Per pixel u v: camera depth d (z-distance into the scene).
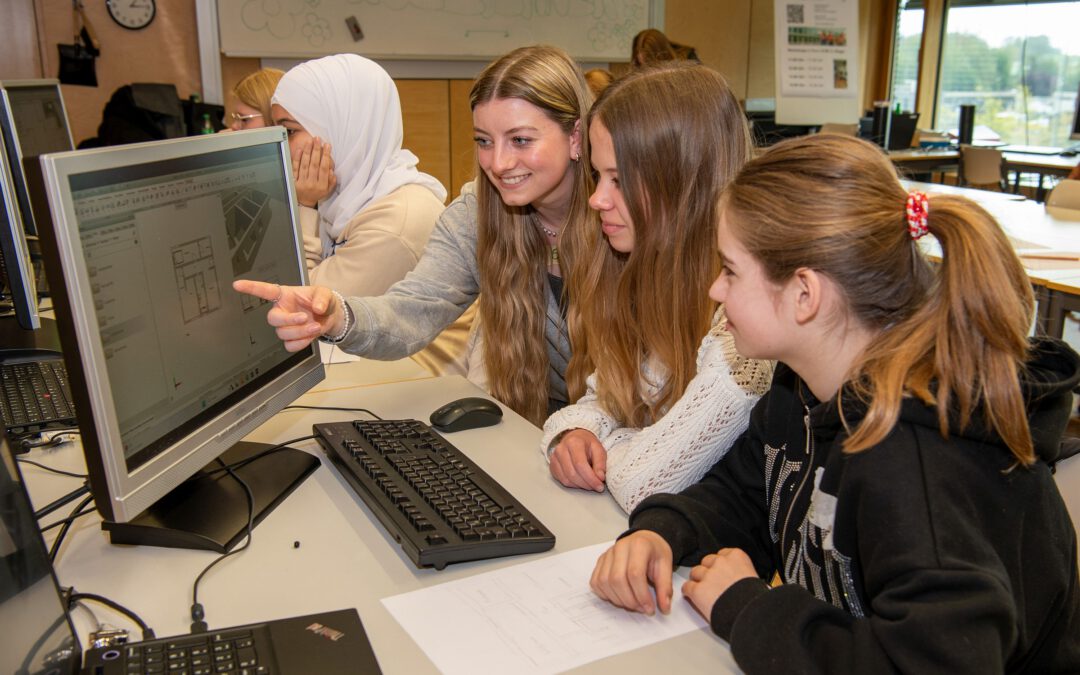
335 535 1.06
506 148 1.50
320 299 1.26
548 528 1.09
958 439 0.79
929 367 0.80
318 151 2.21
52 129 2.24
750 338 0.90
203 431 1.07
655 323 1.36
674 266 1.32
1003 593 0.70
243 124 2.74
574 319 1.56
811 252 0.83
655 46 4.27
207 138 1.08
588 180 1.54
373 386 1.63
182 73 4.63
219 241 1.12
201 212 1.08
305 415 1.47
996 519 0.78
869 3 7.06
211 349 1.10
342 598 0.93
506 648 0.84
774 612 0.81
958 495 0.76
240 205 1.17
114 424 0.90
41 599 0.73
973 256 0.79
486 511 1.07
